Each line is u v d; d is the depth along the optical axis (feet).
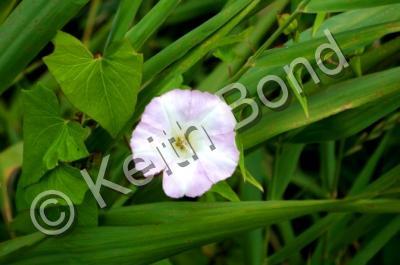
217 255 2.21
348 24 1.73
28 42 1.53
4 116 2.28
